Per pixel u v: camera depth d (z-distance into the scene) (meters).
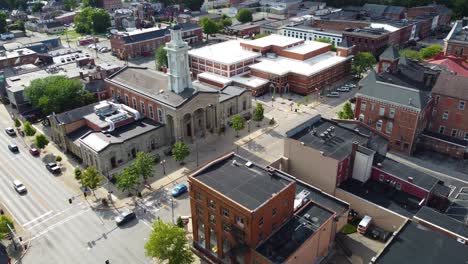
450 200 82.31
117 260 69.06
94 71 143.88
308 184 81.38
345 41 160.12
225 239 64.06
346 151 81.44
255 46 160.75
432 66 123.69
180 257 63.34
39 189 89.56
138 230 76.31
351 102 135.88
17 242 73.44
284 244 60.53
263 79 146.75
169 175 95.00
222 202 60.59
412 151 101.81
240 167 68.44
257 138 113.06
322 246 67.50
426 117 103.88
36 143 102.44
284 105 135.25
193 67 163.00
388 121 101.81
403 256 56.22
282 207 63.16
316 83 146.25
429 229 61.91
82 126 107.88
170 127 107.38
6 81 136.62
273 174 65.94
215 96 111.19
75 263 68.56
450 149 100.50
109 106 110.25
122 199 85.88
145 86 114.19
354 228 75.88
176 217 79.69
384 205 75.31
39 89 122.31
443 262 55.06
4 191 88.88
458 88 99.75
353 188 81.06
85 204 84.19
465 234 60.97
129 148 99.75
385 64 118.56
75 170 88.81
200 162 100.62
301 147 83.56
